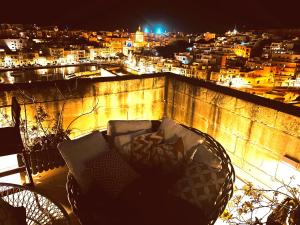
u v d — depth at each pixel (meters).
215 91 3.12
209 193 1.89
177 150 2.16
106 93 3.49
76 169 1.93
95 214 1.79
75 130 3.44
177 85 3.78
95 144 2.14
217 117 3.17
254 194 2.04
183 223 1.74
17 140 2.33
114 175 2.01
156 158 2.18
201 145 2.31
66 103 3.22
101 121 3.62
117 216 1.79
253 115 2.68
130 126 2.47
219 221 2.38
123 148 2.26
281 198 2.52
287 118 2.36
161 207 1.85
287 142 2.40
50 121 3.19
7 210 1.42
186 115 3.73
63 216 1.58
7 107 2.83
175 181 2.09
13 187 1.70
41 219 1.65
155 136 2.30
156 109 4.09
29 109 2.98
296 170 2.34
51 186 2.73
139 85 3.74
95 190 1.98
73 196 1.78
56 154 2.93
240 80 32.09
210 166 2.12
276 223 1.79
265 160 2.65
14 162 2.92
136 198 1.93
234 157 3.03
